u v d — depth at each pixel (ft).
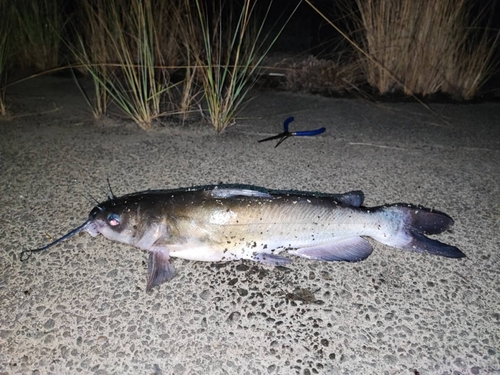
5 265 2.05
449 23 3.96
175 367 1.64
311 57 4.52
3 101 3.86
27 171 2.81
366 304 1.88
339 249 2.07
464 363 1.67
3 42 3.88
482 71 4.21
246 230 1.97
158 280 1.91
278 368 1.65
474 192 2.68
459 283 1.99
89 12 4.15
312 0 5.65
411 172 2.89
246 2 3.16
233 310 1.85
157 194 2.04
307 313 1.84
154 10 4.24
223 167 2.89
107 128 3.44
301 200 2.02
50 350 1.69
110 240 2.19
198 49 3.84
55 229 2.28
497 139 3.38
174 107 3.75
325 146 3.21
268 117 3.71
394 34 4.09
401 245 2.08
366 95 4.25
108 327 1.77
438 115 3.82
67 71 4.66
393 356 1.69
